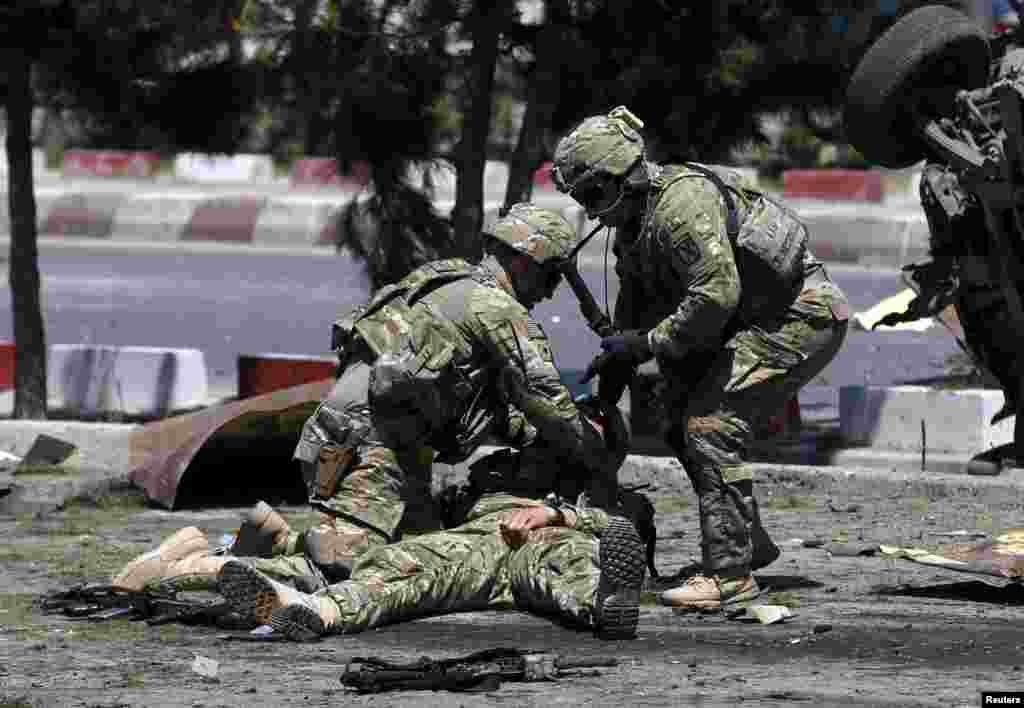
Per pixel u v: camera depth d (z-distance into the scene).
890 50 22.91
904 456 35.12
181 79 39.97
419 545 20.22
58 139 128.75
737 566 21.05
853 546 25.73
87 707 15.97
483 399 21.08
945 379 47.69
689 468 21.30
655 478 33.16
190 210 104.44
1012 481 30.62
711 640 19.17
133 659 18.28
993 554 21.23
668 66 35.81
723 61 35.53
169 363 46.03
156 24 38.84
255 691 16.72
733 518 20.95
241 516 30.23
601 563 19.06
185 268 88.06
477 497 21.38
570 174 20.41
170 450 31.36
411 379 20.42
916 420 36.03
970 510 29.84
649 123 36.78
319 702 16.23
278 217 101.31
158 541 27.31
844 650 18.61
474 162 38.94
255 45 38.38
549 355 20.72
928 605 21.42
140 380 46.25
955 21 22.78
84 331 66.19
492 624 20.06
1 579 23.67
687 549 26.27
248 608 19.17
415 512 21.17
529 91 38.25
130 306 73.44
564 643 19.02
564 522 20.69
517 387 20.59
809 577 23.56
